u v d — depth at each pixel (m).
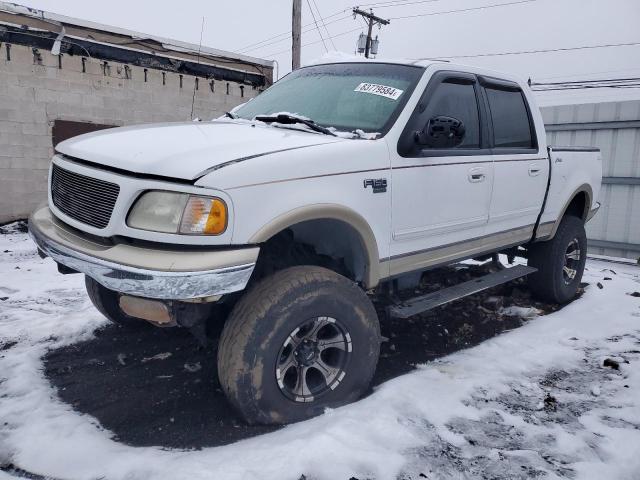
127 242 2.51
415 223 3.36
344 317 2.88
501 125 4.20
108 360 3.63
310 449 2.46
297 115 3.44
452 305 4.99
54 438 2.58
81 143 3.03
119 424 2.80
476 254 4.04
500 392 3.26
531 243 4.91
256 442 2.57
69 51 9.68
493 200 3.99
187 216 2.39
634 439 2.78
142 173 2.49
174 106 11.18
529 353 3.86
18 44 9.14
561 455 2.64
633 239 11.01
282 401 2.75
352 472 2.36
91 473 2.32
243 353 2.59
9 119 9.20
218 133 3.04
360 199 2.97
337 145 2.93
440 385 3.28
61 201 2.97
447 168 3.52
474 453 2.62
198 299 2.44
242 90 12.21
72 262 2.65
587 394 3.29
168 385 3.26
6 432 2.66
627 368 3.64
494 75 4.26
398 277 3.40
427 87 3.54
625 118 10.82
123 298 2.62
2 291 5.31
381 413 2.86
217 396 3.12
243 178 2.49
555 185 4.75
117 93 10.34
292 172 2.67
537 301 5.22
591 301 5.27
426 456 2.56
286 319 2.65
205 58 11.53
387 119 3.30
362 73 3.81
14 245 8.00
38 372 3.41
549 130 11.87
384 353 3.87
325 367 2.91
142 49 10.61
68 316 4.35
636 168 10.82
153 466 2.35
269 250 3.11
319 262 3.26
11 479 2.29
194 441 2.63
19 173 9.43
